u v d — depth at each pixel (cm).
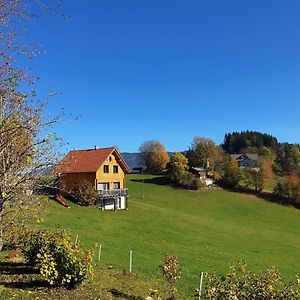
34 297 1495
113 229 4819
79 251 1780
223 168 11194
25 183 1496
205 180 10644
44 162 1512
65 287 1698
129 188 10200
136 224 5353
